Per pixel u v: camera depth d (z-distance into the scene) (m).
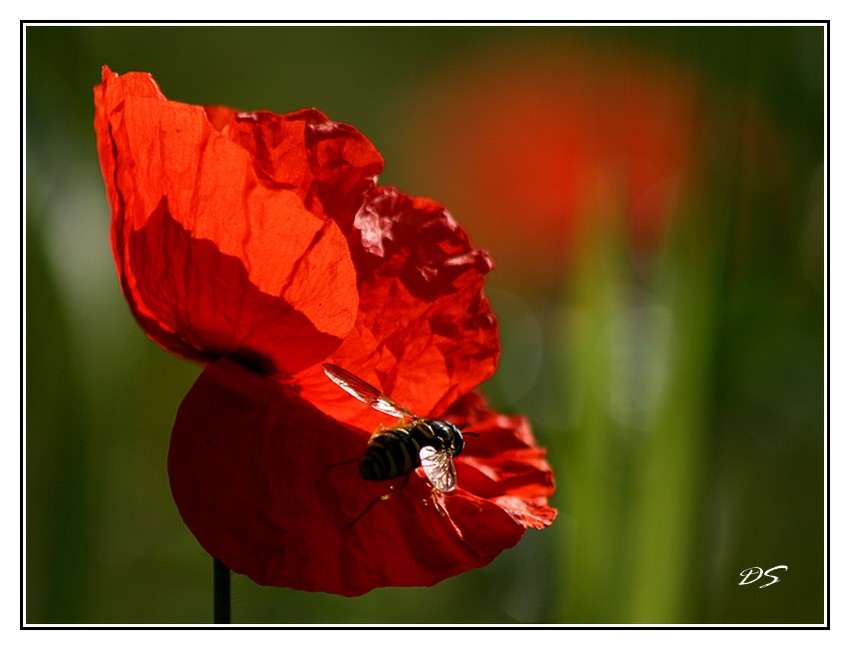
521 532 0.36
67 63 0.43
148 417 0.47
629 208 0.45
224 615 0.36
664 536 0.41
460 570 0.36
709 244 0.42
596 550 0.41
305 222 0.35
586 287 0.42
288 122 0.37
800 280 0.48
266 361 0.36
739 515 0.47
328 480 0.36
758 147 0.46
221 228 0.35
